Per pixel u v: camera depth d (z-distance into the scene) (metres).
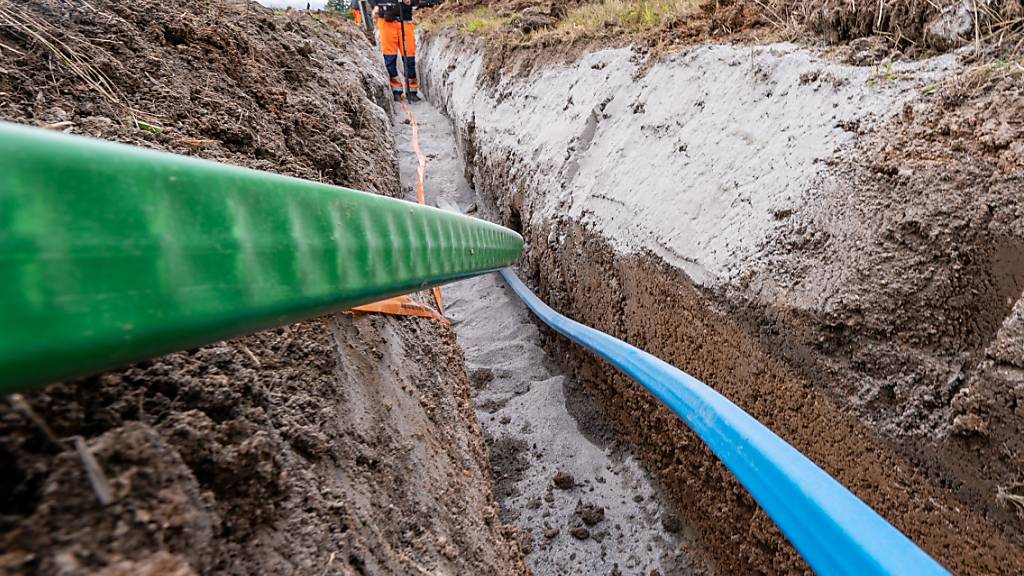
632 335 3.09
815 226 2.01
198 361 0.96
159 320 0.61
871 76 2.15
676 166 2.86
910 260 1.71
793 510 1.23
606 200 3.34
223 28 2.82
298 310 0.86
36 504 0.54
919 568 0.99
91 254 0.55
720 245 2.39
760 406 2.17
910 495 1.62
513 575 1.94
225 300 0.70
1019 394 1.38
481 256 2.10
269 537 0.83
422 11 16.61
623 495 3.05
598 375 3.48
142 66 1.90
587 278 3.53
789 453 1.33
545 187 4.16
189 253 0.66
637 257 2.92
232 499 0.81
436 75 9.81
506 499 3.14
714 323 2.35
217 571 0.69
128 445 0.65
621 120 3.56
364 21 14.04
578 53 4.56
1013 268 1.51
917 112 1.92
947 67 1.97
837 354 1.83
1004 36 1.88
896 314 1.69
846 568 1.08
